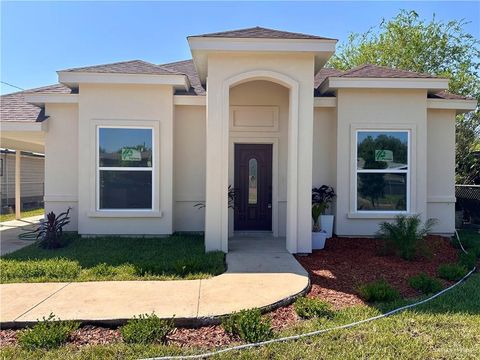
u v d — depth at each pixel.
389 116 9.70
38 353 3.79
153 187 9.66
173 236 9.69
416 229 8.20
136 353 3.80
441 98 10.23
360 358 3.71
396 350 3.86
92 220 9.60
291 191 8.08
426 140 9.75
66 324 4.29
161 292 5.48
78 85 9.62
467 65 20.59
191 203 10.33
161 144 9.67
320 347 3.92
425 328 4.38
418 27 21.55
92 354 3.77
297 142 8.09
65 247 8.41
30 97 9.70
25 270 6.45
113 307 4.87
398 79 9.43
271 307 4.97
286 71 8.11
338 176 9.68
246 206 10.59
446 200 10.38
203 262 6.89
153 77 9.38
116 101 9.55
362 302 5.30
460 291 5.69
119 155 9.63
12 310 4.78
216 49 7.81
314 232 8.49
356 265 7.19
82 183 9.53
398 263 7.36
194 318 4.52
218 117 8.02
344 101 9.68
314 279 6.33
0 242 9.79
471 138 18.45
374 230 9.68
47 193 10.01
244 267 6.89
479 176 17.58
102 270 6.50
